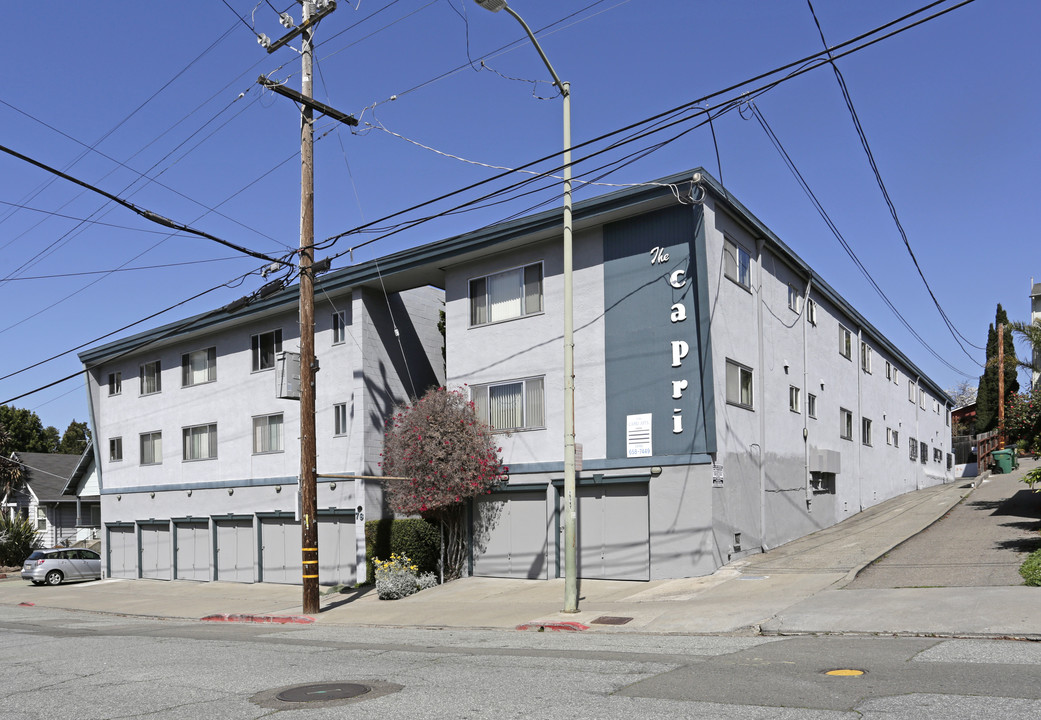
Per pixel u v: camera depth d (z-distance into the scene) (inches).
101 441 1406.3
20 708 335.6
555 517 802.8
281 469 1085.8
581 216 783.7
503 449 852.6
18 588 1277.1
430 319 1083.3
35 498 1915.6
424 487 830.5
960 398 3673.7
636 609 595.2
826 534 914.1
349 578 970.7
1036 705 265.3
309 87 749.9
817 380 1037.2
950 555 653.3
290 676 382.3
